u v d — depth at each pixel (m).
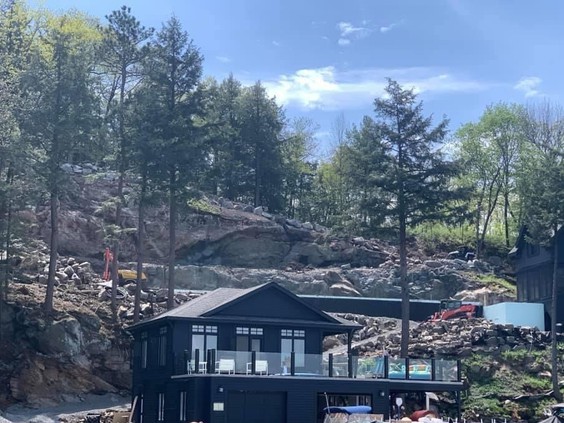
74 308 55.06
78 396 51.09
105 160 61.62
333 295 70.81
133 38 64.69
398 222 59.03
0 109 52.59
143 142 57.12
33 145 55.97
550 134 91.06
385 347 56.47
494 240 92.06
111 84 73.50
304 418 42.19
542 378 53.59
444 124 57.56
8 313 52.50
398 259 80.88
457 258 84.62
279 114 91.62
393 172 56.19
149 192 57.81
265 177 90.62
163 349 45.91
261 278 70.44
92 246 69.06
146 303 59.62
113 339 54.34
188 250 74.06
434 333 58.66
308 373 42.97
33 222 64.06
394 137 57.16
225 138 62.12
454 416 48.94
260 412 41.78
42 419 46.72
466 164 58.91
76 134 55.53
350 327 47.19
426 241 89.25
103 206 60.31
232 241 76.06
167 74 59.50
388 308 66.81
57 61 56.31
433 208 56.53
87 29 84.56
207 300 47.09
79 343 52.72
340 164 95.75
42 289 57.34
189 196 57.69
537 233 58.19
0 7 65.31
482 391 51.59
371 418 40.06
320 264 78.50
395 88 57.72
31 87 55.78
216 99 63.50
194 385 41.12
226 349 44.91
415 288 73.94
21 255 55.28
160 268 67.81
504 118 91.44
